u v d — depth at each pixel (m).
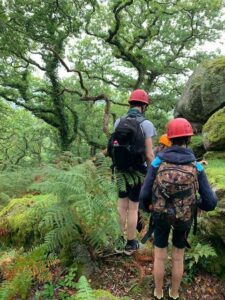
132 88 23.02
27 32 17.78
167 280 3.97
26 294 3.73
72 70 16.80
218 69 8.59
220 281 4.00
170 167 3.23
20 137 30.30
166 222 3.27
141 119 4.09
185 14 21.73
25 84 21.80
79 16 18.73
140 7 20.56
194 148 7.88
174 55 22.83
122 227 4.34
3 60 20.25
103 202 3.80
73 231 3.96
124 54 19.98
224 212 3.90
